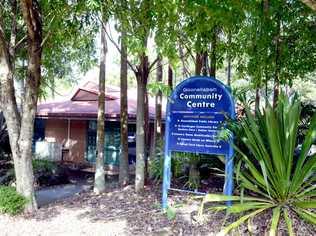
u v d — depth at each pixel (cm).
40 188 1003
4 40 639
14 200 623
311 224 450
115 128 1402
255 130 473
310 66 855
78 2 582
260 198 484
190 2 531
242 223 481
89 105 1483
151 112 1360
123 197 741
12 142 657
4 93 652
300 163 454
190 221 549
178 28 612
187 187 738
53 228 561
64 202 744
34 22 634
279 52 793
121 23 555
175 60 584
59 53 918
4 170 1065
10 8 726
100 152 840
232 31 714
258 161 479
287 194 460
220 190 702
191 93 604
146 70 794
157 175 848
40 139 1655
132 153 1430
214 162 757
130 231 536
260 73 789
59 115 1404
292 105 473
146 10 553
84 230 548
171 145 618
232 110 564
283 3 711
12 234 536
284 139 464
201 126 591
